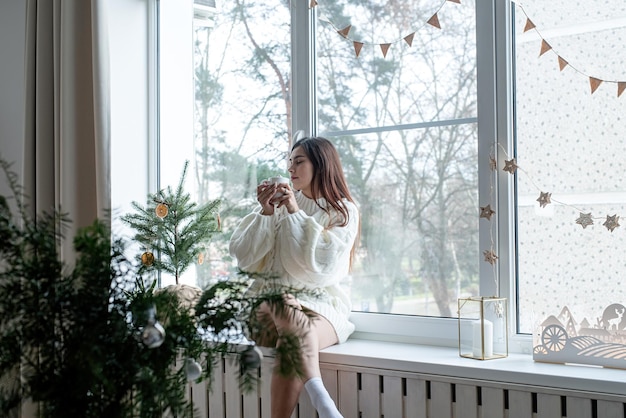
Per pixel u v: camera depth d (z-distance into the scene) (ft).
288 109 8.38
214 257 8.99
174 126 9.31
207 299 4.04
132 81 9.09
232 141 8.91
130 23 9.09
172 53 9.31
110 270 3.78
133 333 3.72
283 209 7.30
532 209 6.63
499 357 6.42
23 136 8.54
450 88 7.19
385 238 7.63
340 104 7.97
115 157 8.87
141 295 3.96
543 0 6.50
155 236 7.98
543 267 6.56
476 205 7.01
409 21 7.45
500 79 6.79
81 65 8.02
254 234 7.16
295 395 6.44
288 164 8.34
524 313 6.69
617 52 6.15
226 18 8.99
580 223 6.27
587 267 6.30
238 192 8.84
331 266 7.01
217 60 9.07
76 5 7.98
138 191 9.09
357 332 7.68
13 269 3.61
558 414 5.58
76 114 7.98
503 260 6.77
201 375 4.22
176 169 9.30
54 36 8.21
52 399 3.46
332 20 8.00
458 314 6.56
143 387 3.56
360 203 7.80
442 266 7.23
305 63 8.16
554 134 6.50
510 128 6.75
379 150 7.68
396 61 7.56
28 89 8.44
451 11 7.18
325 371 6.79
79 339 3.51
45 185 8.30
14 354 3.54
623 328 5.88
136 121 9.11
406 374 6.31
